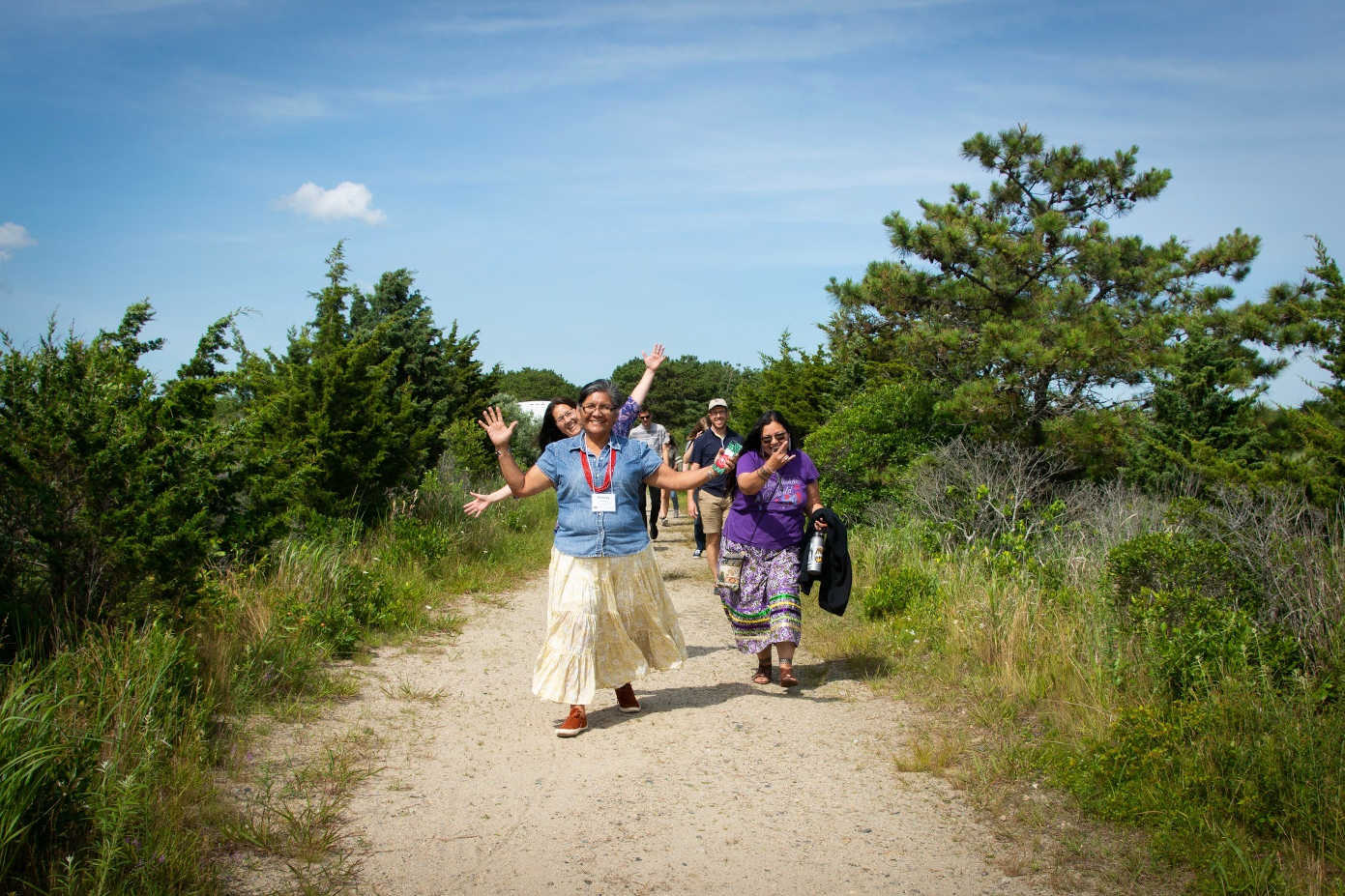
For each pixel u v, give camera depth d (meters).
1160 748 4.22
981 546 9.60
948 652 6.59
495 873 3.63
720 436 10.36
